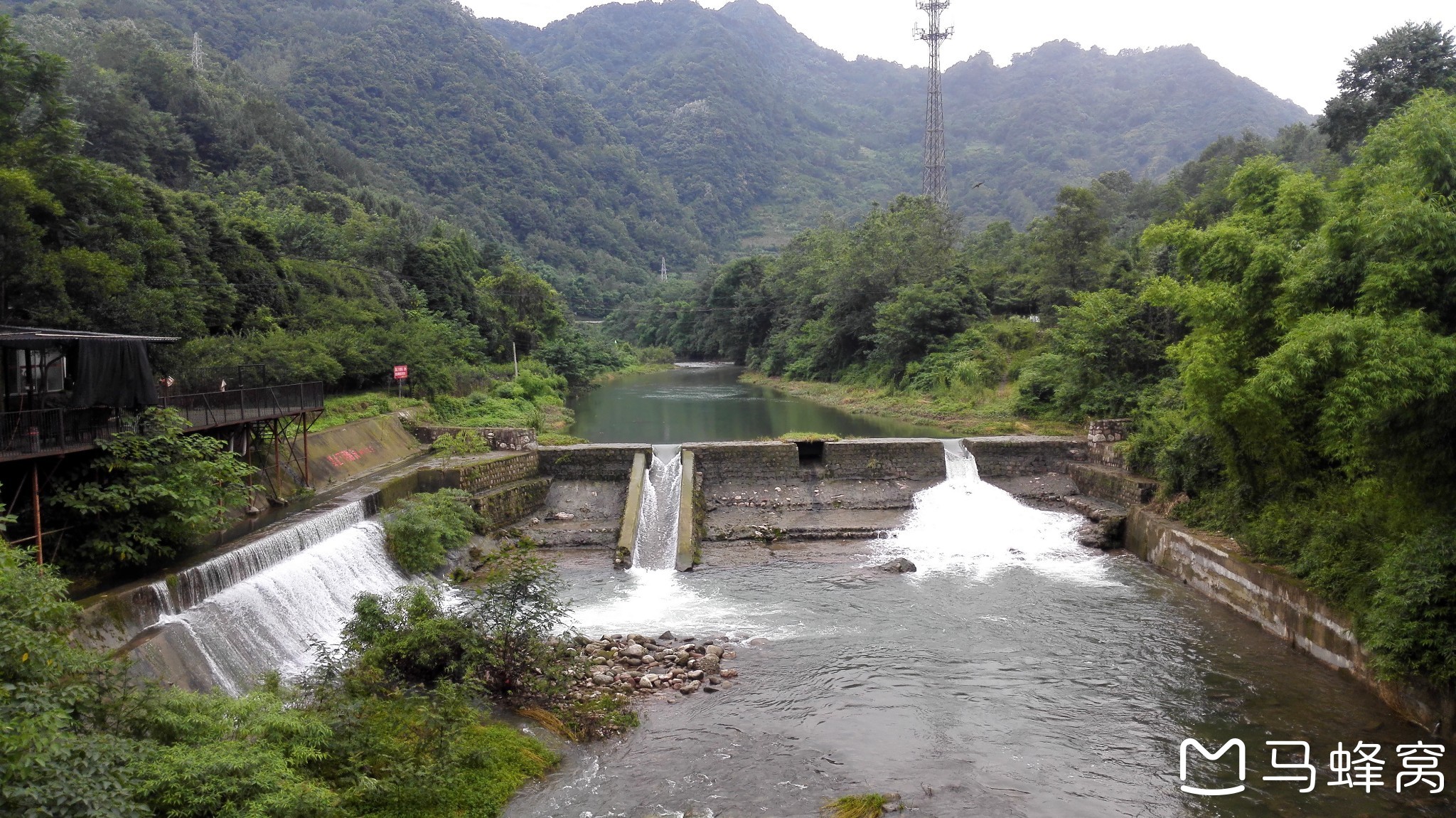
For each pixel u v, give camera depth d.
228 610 18.62
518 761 15.43
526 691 18.14
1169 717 17.66
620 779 15.41
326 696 15.27
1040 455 36.19
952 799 14.77
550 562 28.92
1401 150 19.02
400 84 188.75
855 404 61.69
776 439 37.41
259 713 13.47
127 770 10.54
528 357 75.00
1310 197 23.28
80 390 17.97
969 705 18.38
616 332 150.38
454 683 17.20
